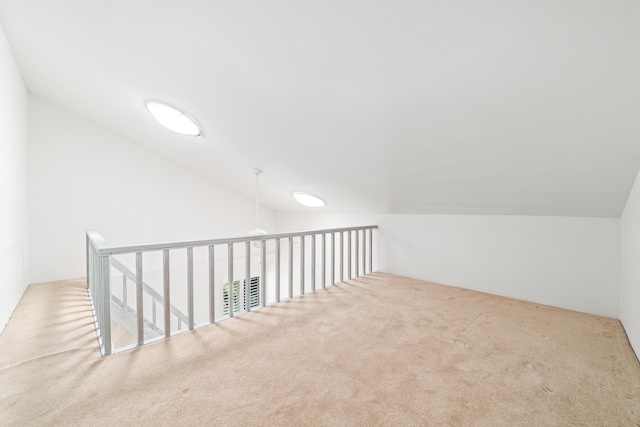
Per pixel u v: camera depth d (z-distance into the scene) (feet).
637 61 3.73
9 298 7.72
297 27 4.56
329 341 6.34
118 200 12.80
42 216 11.16
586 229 7.89
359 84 5.48
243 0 4.30
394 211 12.11
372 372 5.14
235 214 16.60
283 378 4.96
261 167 11.10
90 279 9.35
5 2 5.95
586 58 3.90
